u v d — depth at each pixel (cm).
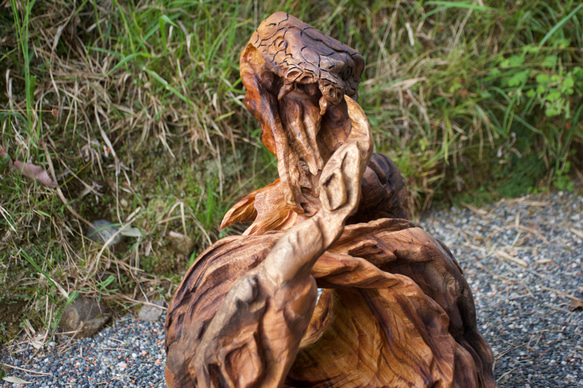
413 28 369
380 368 150
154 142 299
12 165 260
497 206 360
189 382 134
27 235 255
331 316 167
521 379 199
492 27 374
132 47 286
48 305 247
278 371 125
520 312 248
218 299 134
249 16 334
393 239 154
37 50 282
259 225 160
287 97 154
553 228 328
